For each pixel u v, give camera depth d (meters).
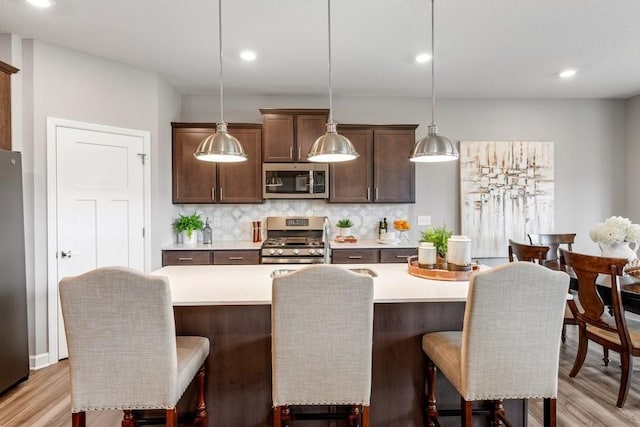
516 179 4.62
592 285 2.38
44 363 2.96
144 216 3.59
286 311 1.60
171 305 1.59
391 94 4.43
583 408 2.34
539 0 2.42
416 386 2.10
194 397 2.07
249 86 4.12
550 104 4.66
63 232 3.06
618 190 4.73
